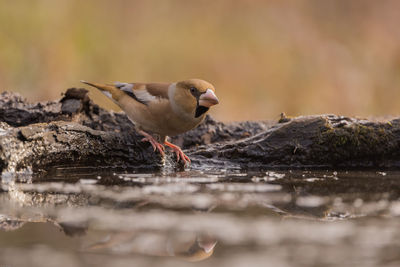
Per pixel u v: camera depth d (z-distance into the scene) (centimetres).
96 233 524
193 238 510
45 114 1087
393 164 1033
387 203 666
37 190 732
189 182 812
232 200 675
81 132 959
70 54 1839
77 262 440
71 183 793
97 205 638
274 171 962
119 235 518
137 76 1923
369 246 487
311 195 713
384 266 433
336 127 1023
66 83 1791
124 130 1125
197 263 440
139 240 504
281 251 472
